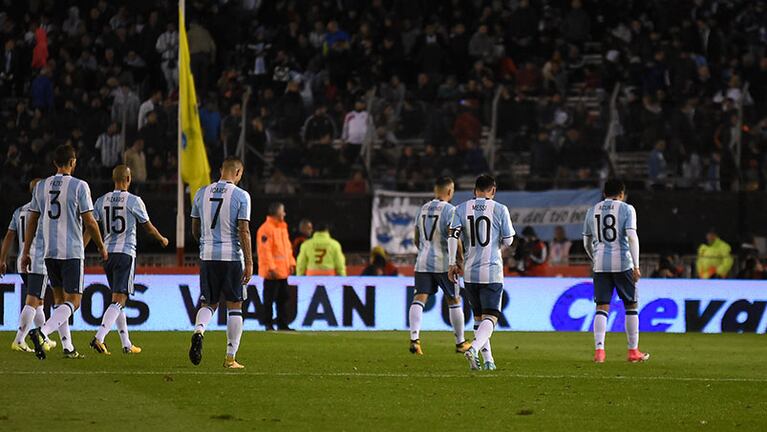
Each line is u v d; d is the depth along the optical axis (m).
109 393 36.53
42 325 47.16
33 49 101.12
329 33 102.31
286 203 87.12
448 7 107.19
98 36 104.50
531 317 70.94
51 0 106.81
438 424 31.77
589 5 108.69
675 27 104.69
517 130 88.44
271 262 66.50
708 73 98.00
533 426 31.72
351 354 51.31
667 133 88.00
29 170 85.88
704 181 87.62
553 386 40.03
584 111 88.44
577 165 87.44
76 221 46.12
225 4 104.31
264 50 102.56
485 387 39.50
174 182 85.94
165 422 31.38
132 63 98.62
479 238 44.97
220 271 43.16
